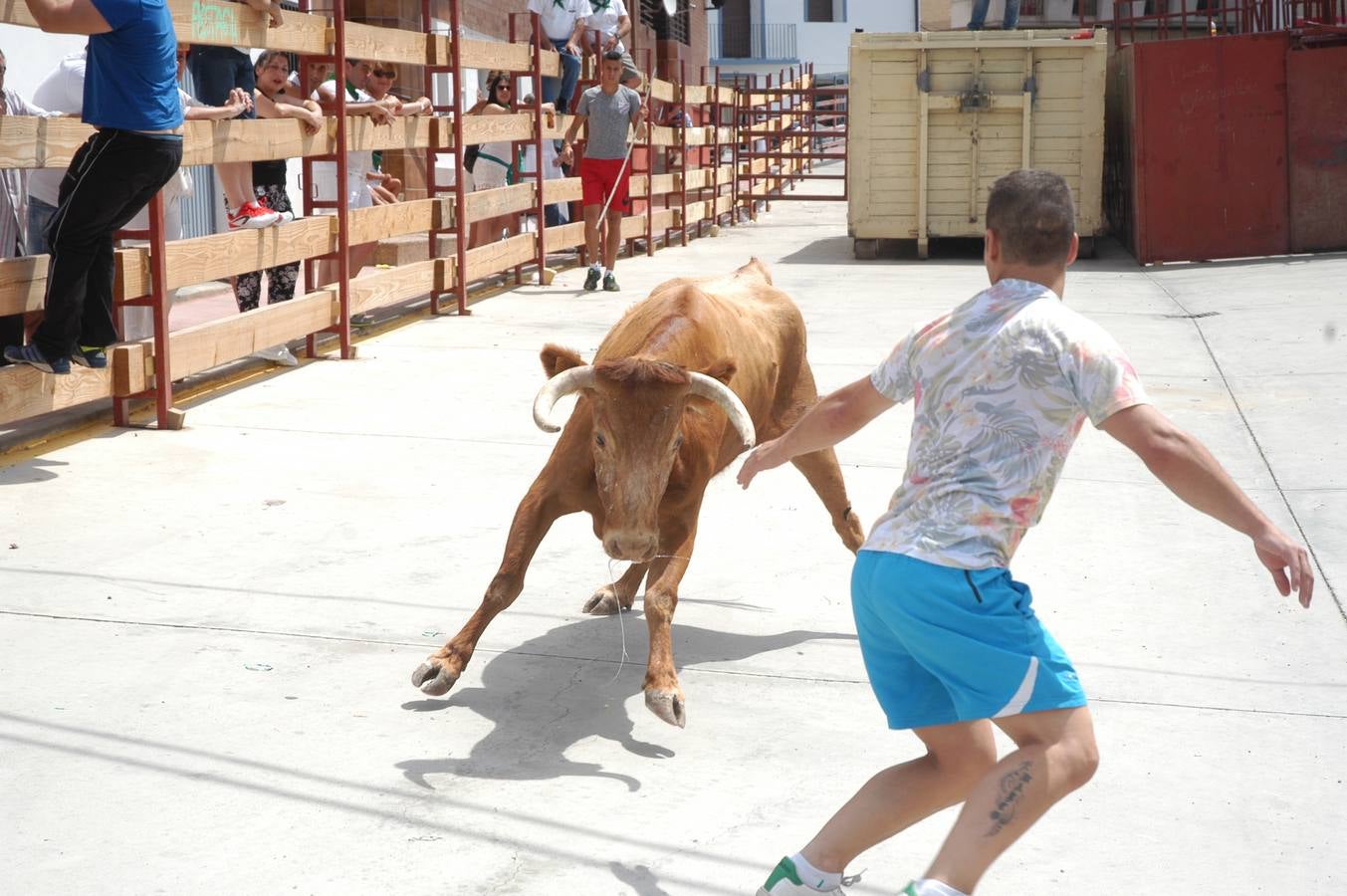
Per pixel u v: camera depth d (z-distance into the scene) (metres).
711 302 5.10
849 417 3.13
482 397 8.91
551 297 13.57
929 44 16.48
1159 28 22.39
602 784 3.85
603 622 5.18
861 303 13.16
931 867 2.63
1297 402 8.61
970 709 2.76
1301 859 3.46
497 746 4.09
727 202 22.59
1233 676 4.64
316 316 9.77
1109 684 4.57
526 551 4.43
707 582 5.67
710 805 3.73
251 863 3.37
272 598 5.27
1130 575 5.68
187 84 11.97
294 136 9.18
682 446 4.37
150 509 6.37
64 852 3.39
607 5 15.84
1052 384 2.79
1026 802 2.64
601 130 13.78
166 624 4.98
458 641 4.31
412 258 15.18
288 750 4.01
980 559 2.77
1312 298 12.64
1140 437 2.69
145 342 7.85
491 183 14.68
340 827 3.56
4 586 5.29
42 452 7.33
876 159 17.05
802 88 27.17
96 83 6.54
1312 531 6.16
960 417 2.86
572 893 3.26
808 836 3.56
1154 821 3.66
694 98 20.20
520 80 16.31
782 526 6.44
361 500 6.62
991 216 2.98
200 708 4.28
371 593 5.36
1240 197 15.81
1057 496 6.83
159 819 3.57
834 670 4.75
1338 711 4.37
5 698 4.29
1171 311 12.40
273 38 8.84
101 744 4.00
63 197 6.66
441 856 3.42
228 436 7.79
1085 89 16.38
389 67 11.66
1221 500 2.63
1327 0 16.45
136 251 7.60
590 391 4.17
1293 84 15.58
